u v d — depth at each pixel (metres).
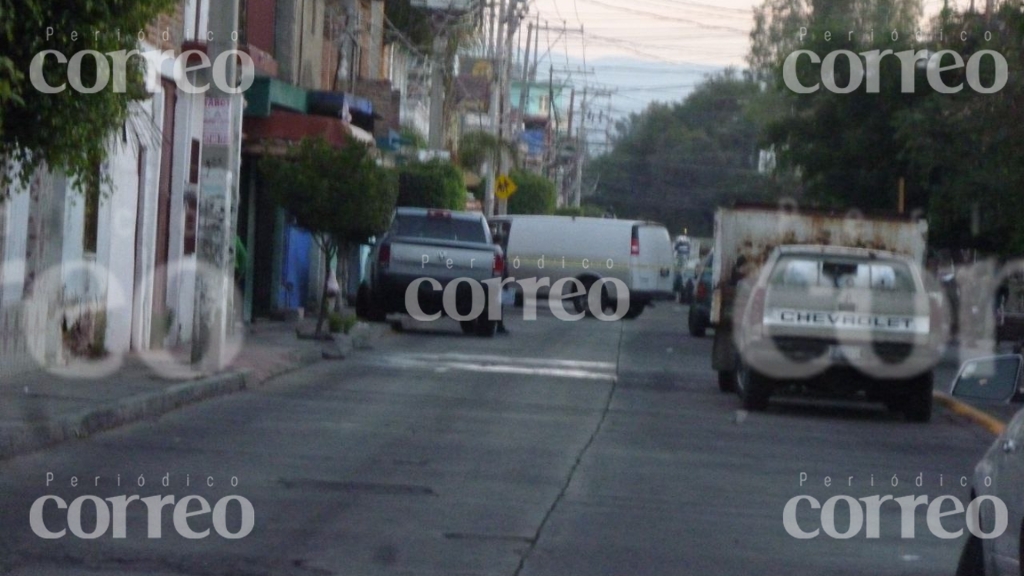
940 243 27.70
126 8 9.40
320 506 9.53
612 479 11.12
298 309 26.95
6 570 7.56
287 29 27.95
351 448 12.01
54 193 15.12
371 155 21.53
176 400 14.01
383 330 25.45
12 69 8.47
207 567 7.80
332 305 22.70
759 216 19.91
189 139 19.73
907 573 8.44
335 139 23.75
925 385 15.83
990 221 24.25
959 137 24.81
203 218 16.16
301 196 20.86
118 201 17.31
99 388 13.85
